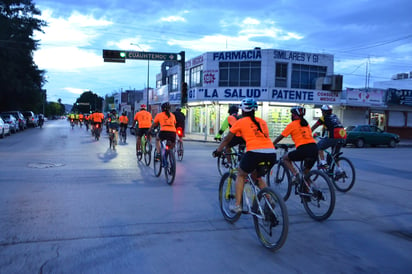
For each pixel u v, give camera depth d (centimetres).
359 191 779
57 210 551
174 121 827
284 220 398
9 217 511
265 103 2661
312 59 2780
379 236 485
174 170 748
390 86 4156
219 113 2800
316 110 2781
